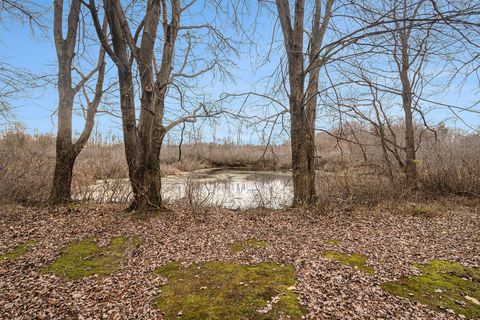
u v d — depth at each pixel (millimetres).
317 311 3434
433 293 3912
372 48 6883
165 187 13586
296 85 8867
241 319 3340
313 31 9266
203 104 7879
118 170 14266
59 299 3777
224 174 20312
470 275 4457
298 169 9070
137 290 4020
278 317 3338
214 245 5770
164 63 7738
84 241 5996
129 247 5652
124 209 8266
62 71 8680
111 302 3715
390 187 9797
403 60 9516
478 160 10750
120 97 7844
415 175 10703
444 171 10711
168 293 3934
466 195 10227
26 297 3836
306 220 7660
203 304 3648
